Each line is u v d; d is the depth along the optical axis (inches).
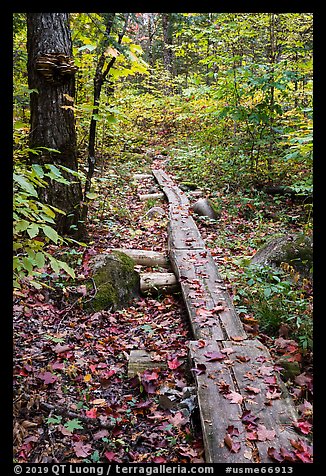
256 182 307.4
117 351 144.5
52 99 200.5
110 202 280.1
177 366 133.2
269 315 154.5
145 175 351.6
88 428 110.0
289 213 270.5
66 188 205.9
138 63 196.5
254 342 134.6
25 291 159.5
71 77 203.8
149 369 132.2
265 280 176.6
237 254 218.7
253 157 320.5
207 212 265.3
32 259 98.4
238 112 292.7
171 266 200.1
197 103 446.0
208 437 96.6
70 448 102.7
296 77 268.5
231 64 336.2
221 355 125.3
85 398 120.8
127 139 454.0
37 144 203.0
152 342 148.7
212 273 179.9
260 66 279.3
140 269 194.5
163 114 509.7
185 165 370.3
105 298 168.9
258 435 96.4
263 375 117.9
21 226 93.7
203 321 145.3
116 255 187.9
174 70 643.5
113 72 211.5
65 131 204.8
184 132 477.1
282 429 99.3
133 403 120.6
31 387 119.9
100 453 102.6
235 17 306.5
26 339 141.5
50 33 197.0
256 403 107.1
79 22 203.0
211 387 113.0
